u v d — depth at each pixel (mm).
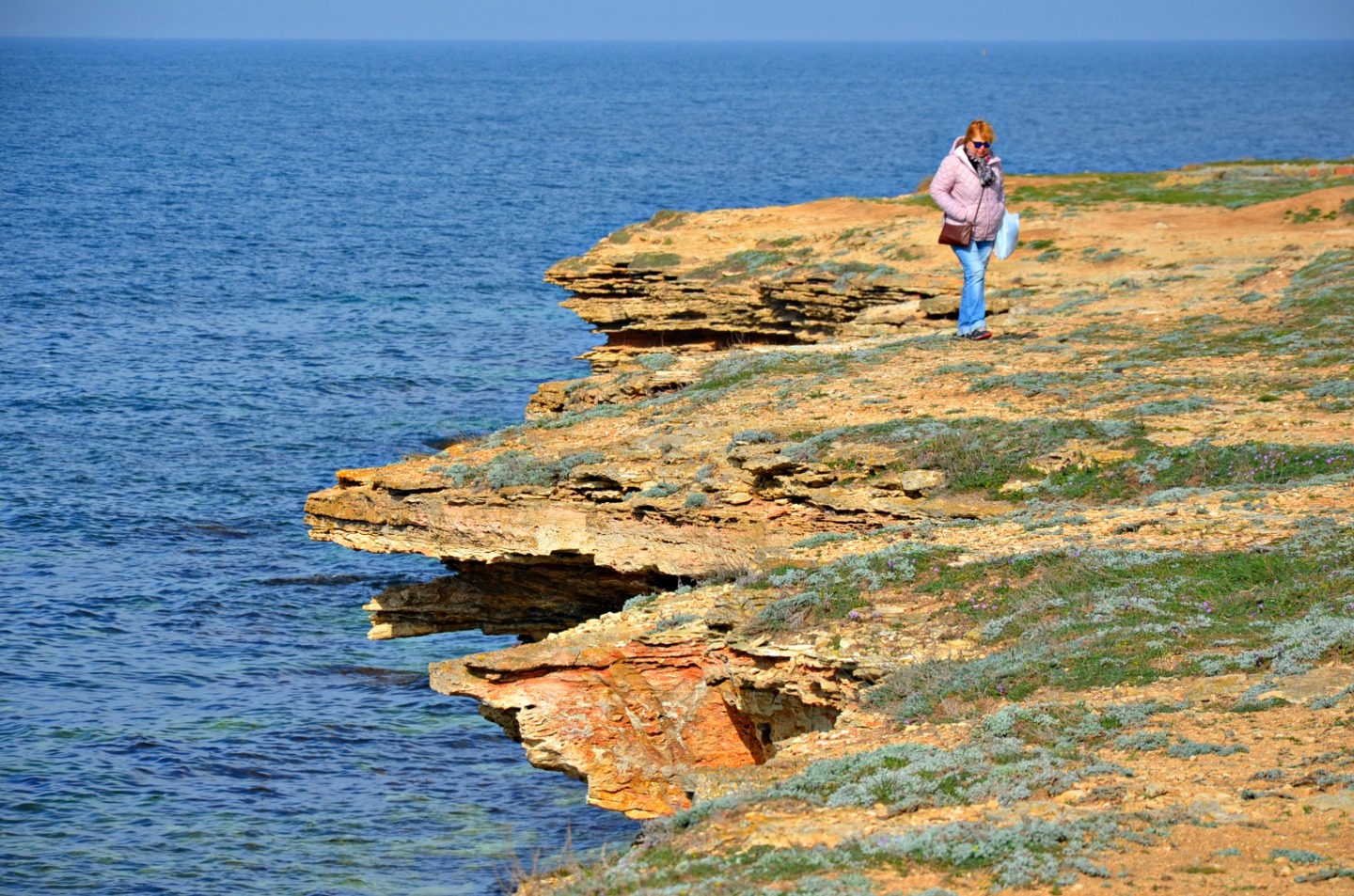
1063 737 11539
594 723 16719
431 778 23391
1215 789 10156
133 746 24000
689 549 20844
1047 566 15688
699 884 9391
